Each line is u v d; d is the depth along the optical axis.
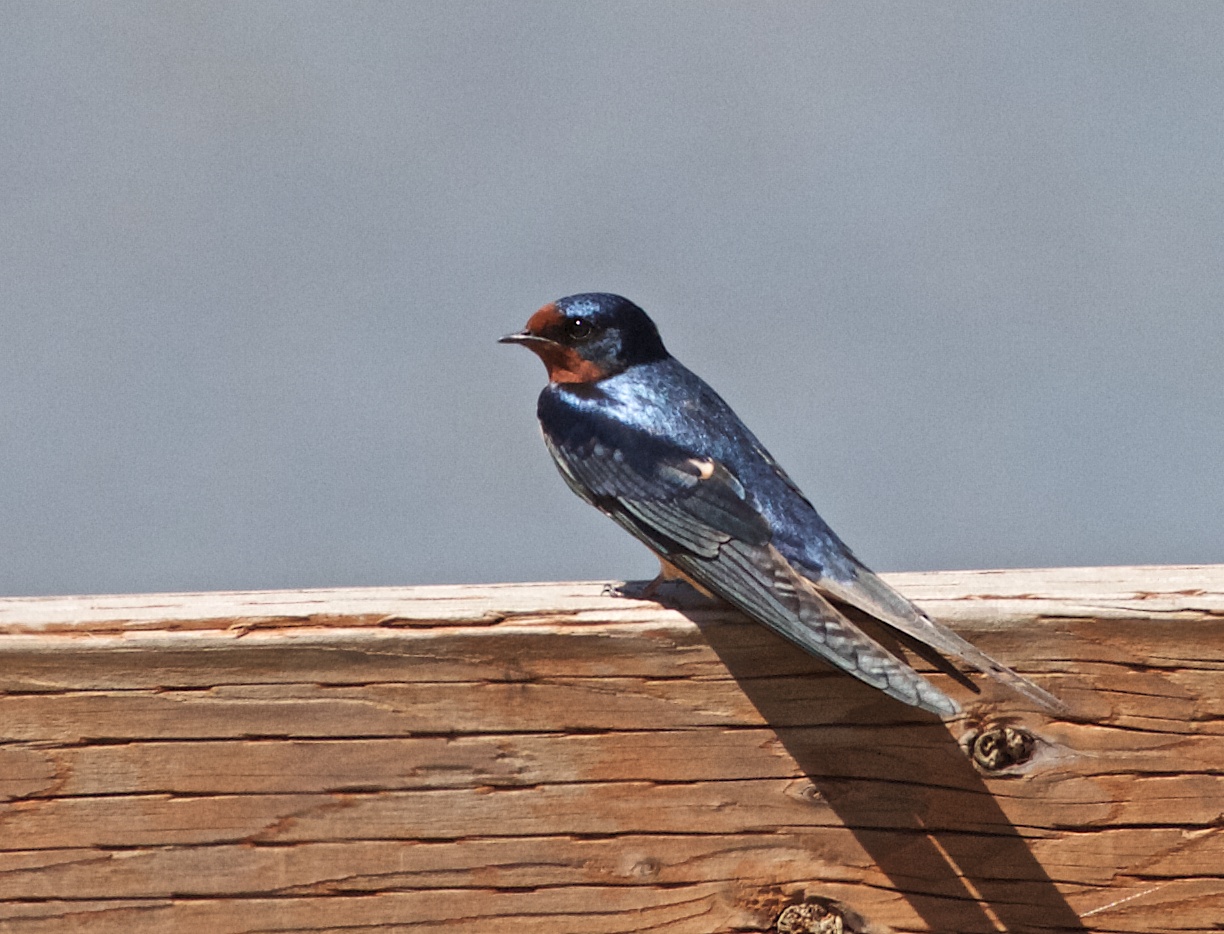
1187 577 7.13
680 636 6.53
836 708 6.55
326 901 6.41
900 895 6.55
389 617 6.44
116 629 6.34
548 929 6.49
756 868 6.54
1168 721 6.57
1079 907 6.54
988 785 6.57
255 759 6.38
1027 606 6.66
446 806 6.45
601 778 6.51
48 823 6.32
